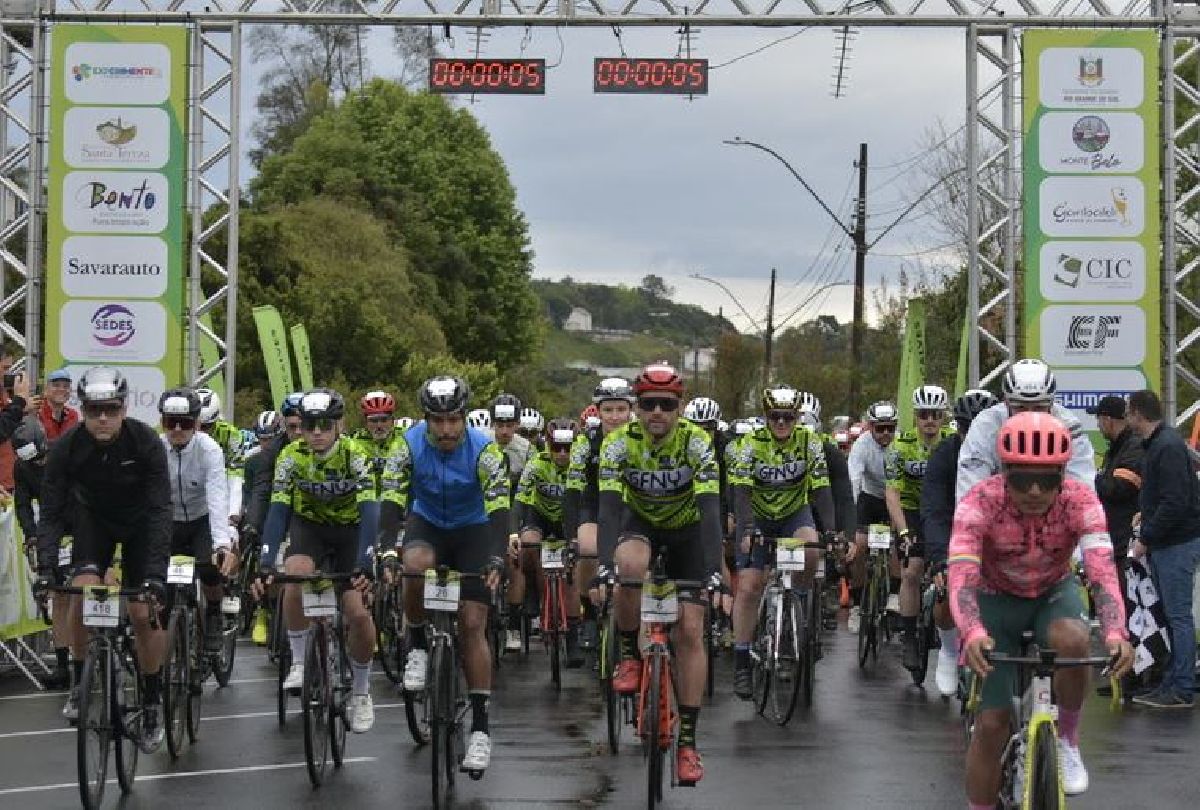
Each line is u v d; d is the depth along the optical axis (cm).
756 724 1065
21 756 941
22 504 1283
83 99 1877
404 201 5788
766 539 1158
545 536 1427
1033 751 568
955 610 596
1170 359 1908
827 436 1464
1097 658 568
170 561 938
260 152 6981
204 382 1938
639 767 901
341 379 4194
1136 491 1157
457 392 852
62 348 1875
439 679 807
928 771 879
